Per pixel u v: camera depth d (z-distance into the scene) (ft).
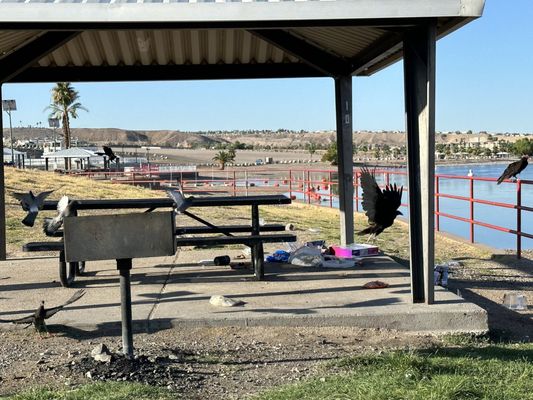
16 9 19.24
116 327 20.22
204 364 17.33
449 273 32.99
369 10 19.58
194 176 170.91
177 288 24.95
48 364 16.96
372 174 25.57
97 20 19.38
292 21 20.44
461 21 20.54
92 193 82.99
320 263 28.99
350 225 32.09
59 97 262.88
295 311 21.29
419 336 20.49
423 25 20.85
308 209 71.87
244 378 16.28
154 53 32.76
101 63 34.32
